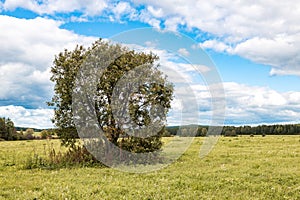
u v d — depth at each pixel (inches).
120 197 442.6
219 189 494.6
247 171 629.9
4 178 592.7
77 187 499.8
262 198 449.4
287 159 808.9
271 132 2498.8
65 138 770.8
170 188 492.7
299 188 495.2
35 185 524.4
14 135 2146.9
